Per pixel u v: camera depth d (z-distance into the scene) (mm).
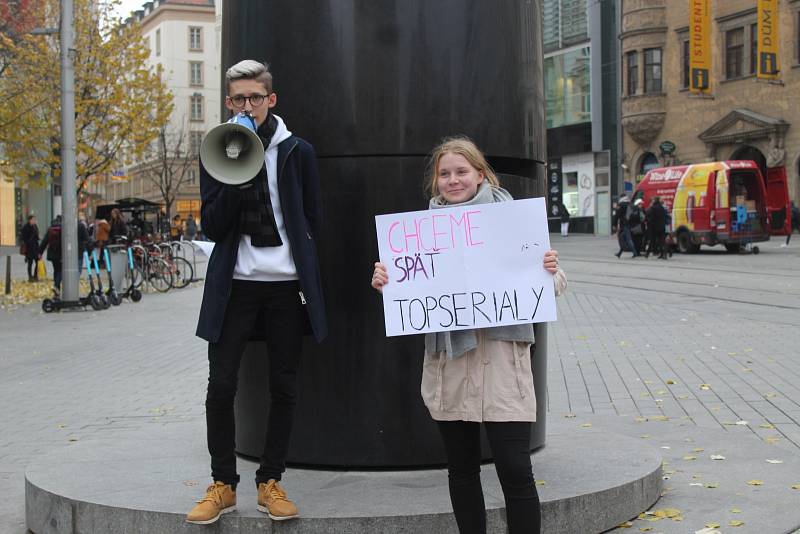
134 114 26078
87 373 9688
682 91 44812
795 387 7566
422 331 3451
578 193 52406
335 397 4520
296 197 3842
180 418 7250
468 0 4578
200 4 82812
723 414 6707
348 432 4520
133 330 13578
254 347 4680
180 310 16672
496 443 3350
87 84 25406
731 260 25656
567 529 4035
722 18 42000
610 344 10391
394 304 3490
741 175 29172
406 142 4496
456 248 3449
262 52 4645
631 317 12953
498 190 3594
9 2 24000
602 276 21047
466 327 3408
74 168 17234
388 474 4457
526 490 3338
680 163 45062
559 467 4598
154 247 21516
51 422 7246
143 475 4551
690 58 41156
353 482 4320
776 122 39062
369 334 4492
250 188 3781
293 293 3854
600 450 4977
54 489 4301
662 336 10875
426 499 4016
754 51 40906
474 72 4578
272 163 3854
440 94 4523
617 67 49312
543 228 3412
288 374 3885
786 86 39188
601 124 50312
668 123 45812
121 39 26172
